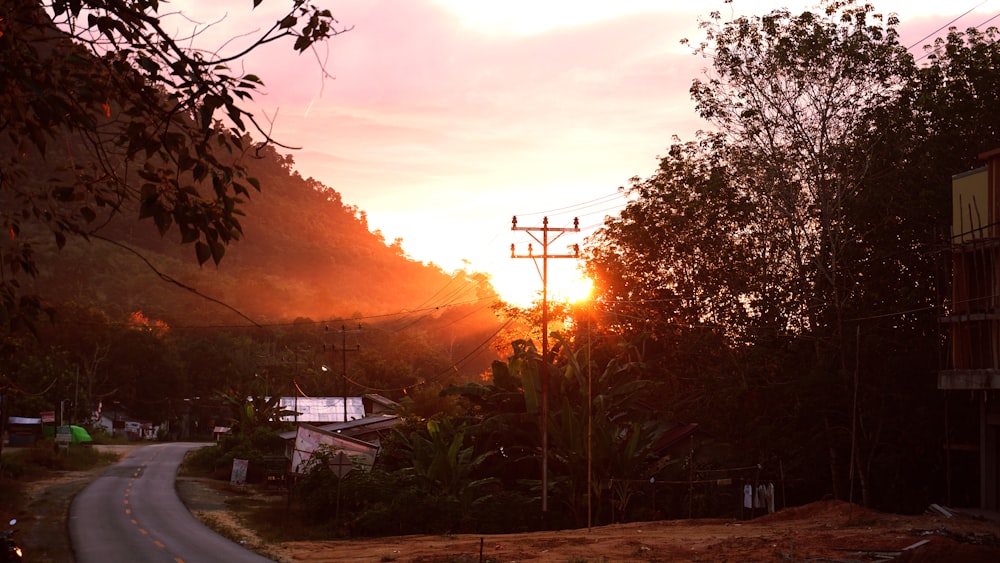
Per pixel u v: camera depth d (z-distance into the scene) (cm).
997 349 2680
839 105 3881
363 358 11662
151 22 440
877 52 3828
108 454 7456
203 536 3053
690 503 3766
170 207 462
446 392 4462
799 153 4000
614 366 4306
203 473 6284
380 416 6519
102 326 11294
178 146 463
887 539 2412
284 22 445
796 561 2117
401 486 3831
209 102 441
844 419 3944
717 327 4600
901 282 3884
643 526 3297
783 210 4047
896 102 3881
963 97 3850
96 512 3716
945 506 3166
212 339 14238
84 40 448
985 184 2889
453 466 3856
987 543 2159
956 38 3959
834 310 3841
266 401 7556
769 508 3622
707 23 4031
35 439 7969
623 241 5350
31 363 8831
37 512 3650
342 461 3700
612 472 3794
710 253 4722
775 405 4009
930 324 3788
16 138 485
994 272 2725
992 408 2908
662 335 5291
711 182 4216
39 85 407
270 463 5603
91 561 2341
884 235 3872
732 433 4162
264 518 3806
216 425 13275
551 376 4128
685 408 5122
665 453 4331
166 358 12019
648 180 5066
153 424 11994
